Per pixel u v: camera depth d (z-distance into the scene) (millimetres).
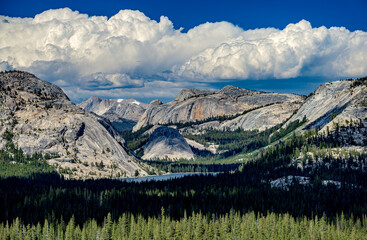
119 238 169750
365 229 172750
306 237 169500
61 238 172250
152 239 171750
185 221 179875
